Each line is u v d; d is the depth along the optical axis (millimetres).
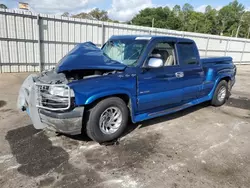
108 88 3260
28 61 10469
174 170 2855
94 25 12031
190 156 3232
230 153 3379
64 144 3441
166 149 3416
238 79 12055
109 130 3545
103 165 2904
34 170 2734
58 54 11289
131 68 3588
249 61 23406
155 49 4012
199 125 4527
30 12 9867
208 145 3621
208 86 5375
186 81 4574
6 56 9797
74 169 2789
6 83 7852
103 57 3768
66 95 2977
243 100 6934
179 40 4461
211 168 2941
